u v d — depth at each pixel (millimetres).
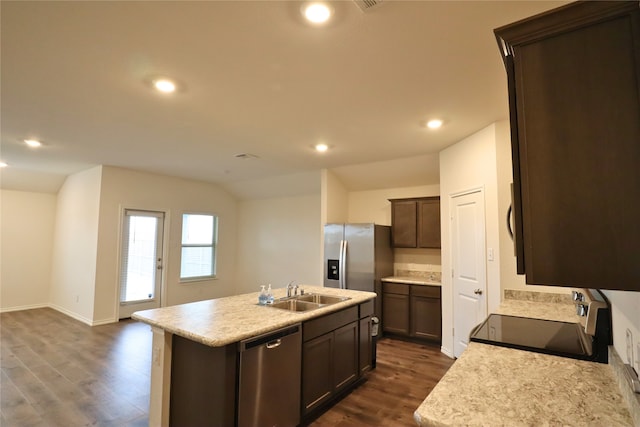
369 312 3404
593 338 1479
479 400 1091
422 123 3209
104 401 2785
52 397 2842
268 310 2590
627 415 994
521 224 1065
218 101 2732
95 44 1940
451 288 3918
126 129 3467
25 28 1789
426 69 2205
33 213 6289
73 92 2582
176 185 6281
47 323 5203
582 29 1005
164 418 2180
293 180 6066
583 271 980
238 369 1963
